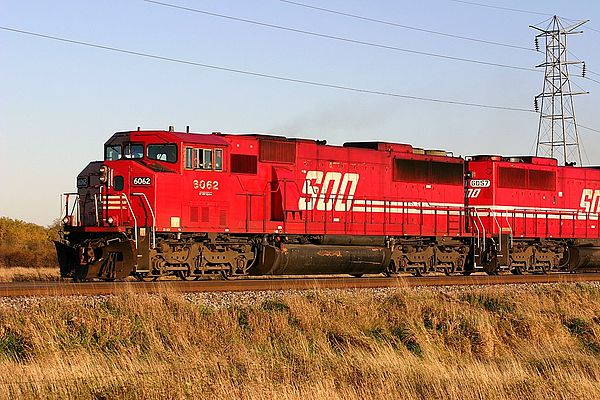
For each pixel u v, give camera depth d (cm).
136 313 2192
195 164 3148
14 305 2227
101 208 3103
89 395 1622
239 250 3303
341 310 2462
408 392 1764
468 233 4094
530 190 4362
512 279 3581
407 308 2547
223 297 2572
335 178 3631
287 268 3400
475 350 2311
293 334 2203
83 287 2555
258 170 3375
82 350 1909
